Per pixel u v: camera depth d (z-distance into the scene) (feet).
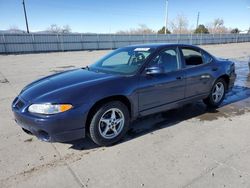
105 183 7.89
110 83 10.27
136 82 10.93
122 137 11.31
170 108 12.84
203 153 9.75
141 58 11.96
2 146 10.56
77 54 71.67
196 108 15.71
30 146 10.55
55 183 7.93
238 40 144.46
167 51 12.65
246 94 19.45
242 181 7.87
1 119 14.03
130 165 8.95
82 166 8.93
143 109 11.48
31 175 8.39
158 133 11.78
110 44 96.02
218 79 15.35
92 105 9.59
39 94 9.72
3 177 8.29
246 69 33.65
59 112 9.00
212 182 7.84
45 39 81.61
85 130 9.84
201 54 14.62
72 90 9.56
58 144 10.72
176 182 7.88
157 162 9.12
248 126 12.60
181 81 12.84
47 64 45.42
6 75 31.96
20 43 77.51
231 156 9.48
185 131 11.99
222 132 11.84
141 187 7.66
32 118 9.07
